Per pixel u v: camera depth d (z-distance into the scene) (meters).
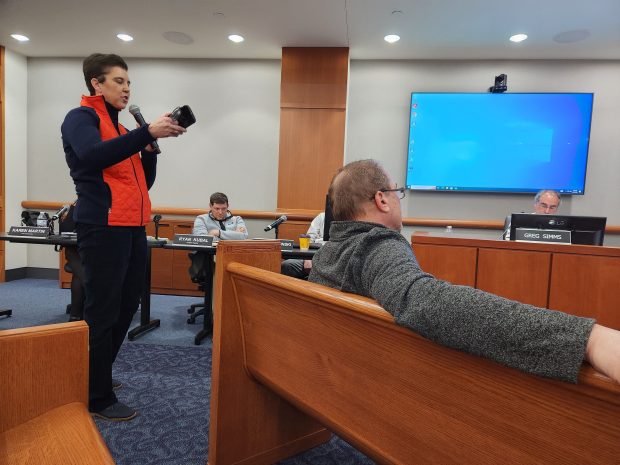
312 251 2.64
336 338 0.82
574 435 0.48
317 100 4.24
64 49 4.55
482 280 2.03
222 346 1.24
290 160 4.31
